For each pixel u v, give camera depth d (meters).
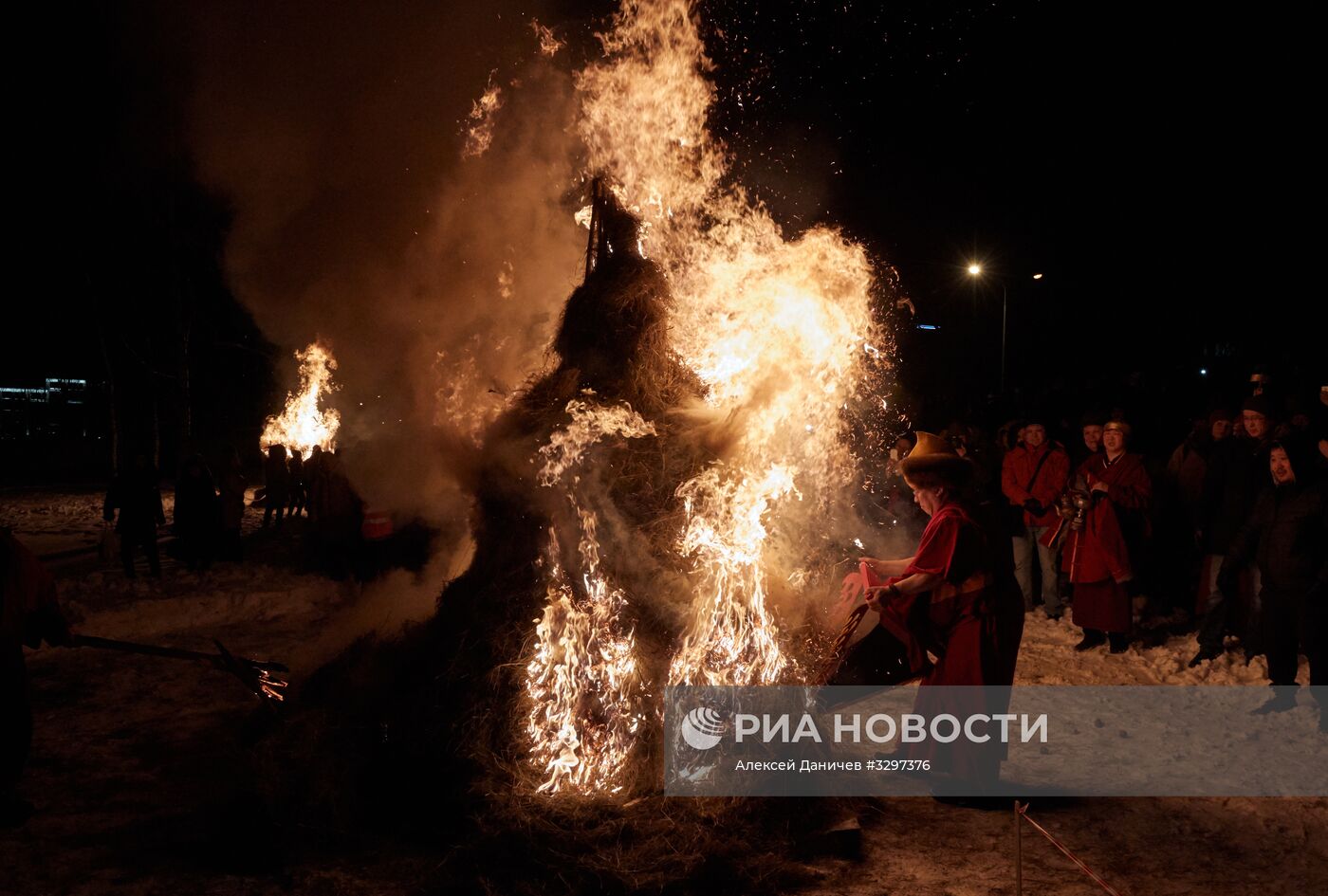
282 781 4.75
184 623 9.69
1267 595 6.47
